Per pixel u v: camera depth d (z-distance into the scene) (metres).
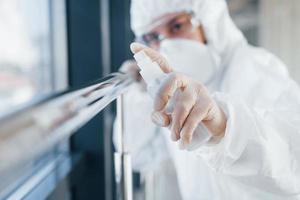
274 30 2.71
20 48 1.32
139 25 1.33
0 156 0.22
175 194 1.38
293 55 2.79
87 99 0.37
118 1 2.12
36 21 1.50
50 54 1.63
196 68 1.26
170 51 1.26
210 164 0.68
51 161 1.52
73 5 1.64
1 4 1.17
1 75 1.16
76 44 1.65
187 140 0.52
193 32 1.31
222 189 0.98
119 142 0.71
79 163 1.54
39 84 1.53
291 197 0.77
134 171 1.51
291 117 0.84
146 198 1.41
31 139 0.25
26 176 1.29
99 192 1.72
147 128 1.45
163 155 1.43
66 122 0.30
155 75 0.55
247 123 0.69
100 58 1.65
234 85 1.14
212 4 1.26
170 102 0.54
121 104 0.70
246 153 0.70
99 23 1.64
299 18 2.73
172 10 1.27
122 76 0.65
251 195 0.85
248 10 2.68
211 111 0.58
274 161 0.71
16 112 0.25
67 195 1.38
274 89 1.07
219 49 1.33
